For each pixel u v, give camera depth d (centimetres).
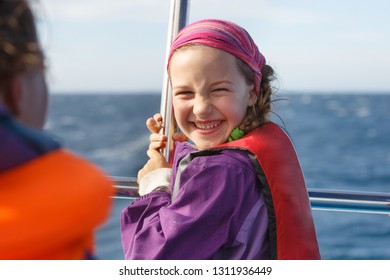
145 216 255
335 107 6625
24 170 120
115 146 4819
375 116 5684
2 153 118
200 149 255
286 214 236
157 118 282
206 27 247
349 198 270
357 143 4269
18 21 125
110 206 133
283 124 267
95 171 128
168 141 279
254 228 237
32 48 126
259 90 260
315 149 4122
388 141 4297
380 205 269
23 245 115
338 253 1808
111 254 1549
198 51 242
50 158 123
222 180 232
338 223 2061
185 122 252
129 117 6875
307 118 5578
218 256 236
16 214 114
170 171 269
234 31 249
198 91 244
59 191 118
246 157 238
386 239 1898
